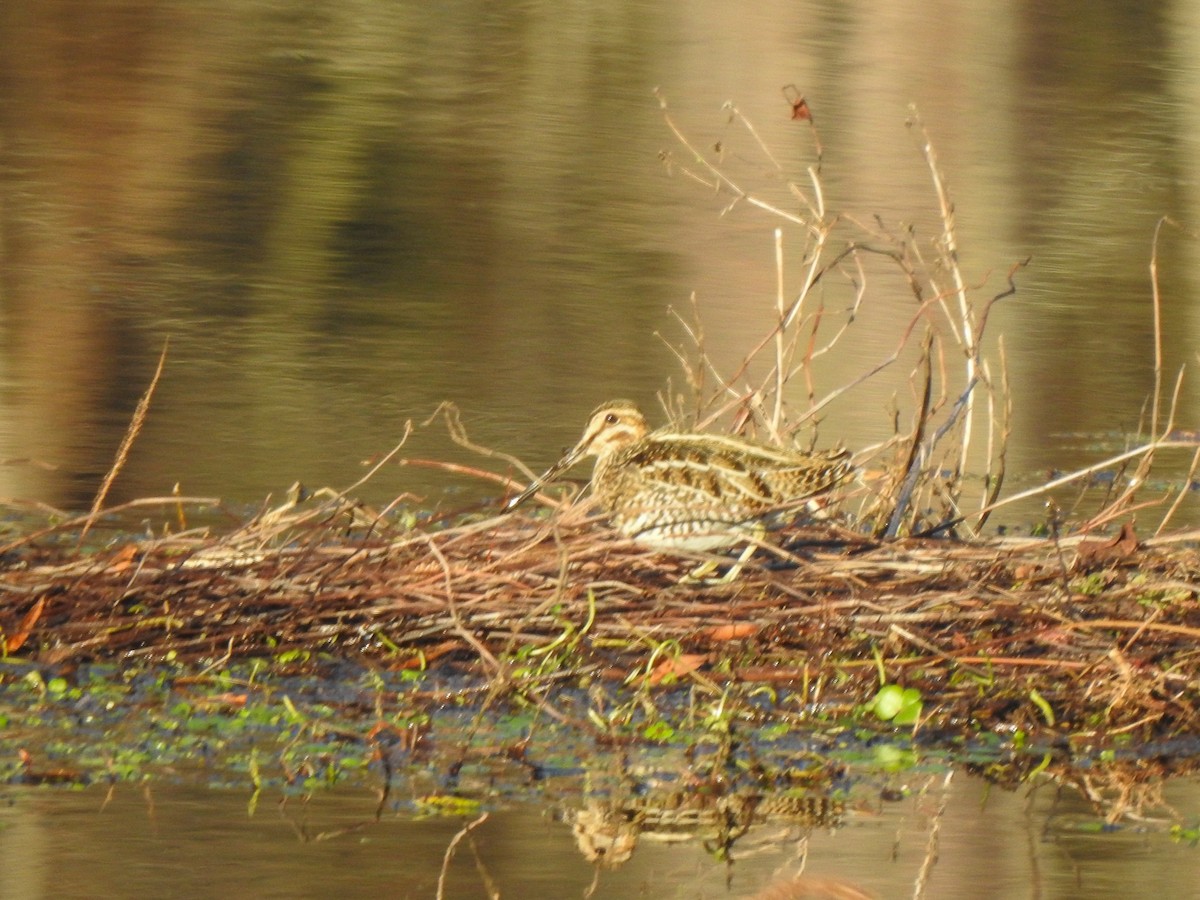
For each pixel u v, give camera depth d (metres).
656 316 18.39
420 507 12.52
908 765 8.51
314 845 7.41
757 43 33.44
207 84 28.56
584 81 30.14
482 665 9.34
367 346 17.22
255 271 19.89
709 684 9.01
